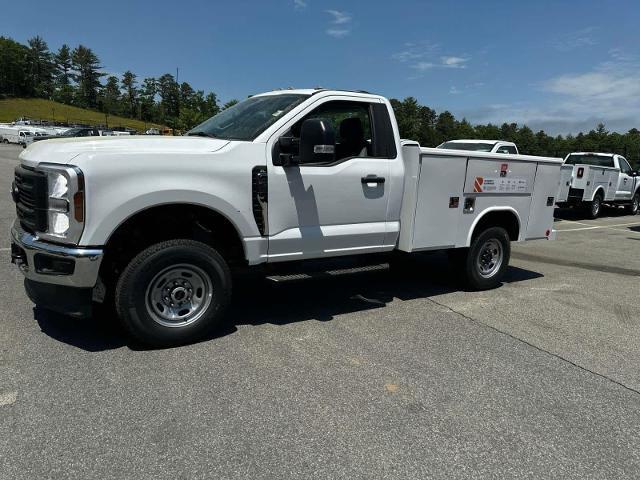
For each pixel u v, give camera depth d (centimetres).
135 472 264
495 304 596
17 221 438
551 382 392
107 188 375
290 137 452
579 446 306
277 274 491
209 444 291
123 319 400
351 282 670
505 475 276
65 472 262
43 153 393
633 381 401
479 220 614
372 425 318
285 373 384
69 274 376
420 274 729
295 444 294
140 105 14800
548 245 1062
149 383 359
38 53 15150
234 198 427
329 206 482
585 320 550
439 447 298
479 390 372
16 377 360
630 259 927
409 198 540
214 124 512
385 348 443
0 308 496
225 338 450
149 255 398
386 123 522
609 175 1634
